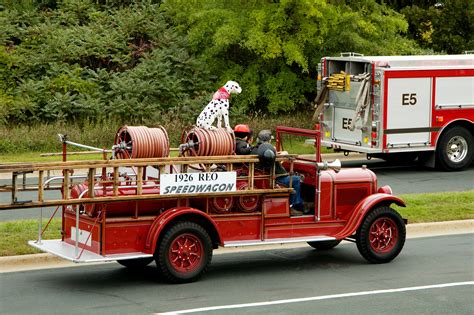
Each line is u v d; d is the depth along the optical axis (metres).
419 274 14.38
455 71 26.45
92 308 12.09
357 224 14.80
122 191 13.41
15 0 38.31
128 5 38.94
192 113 31.75
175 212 13.40
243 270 14.71
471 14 38.56
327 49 34.16
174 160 13.37
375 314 11.85
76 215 13.23
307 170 15.19
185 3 34.62
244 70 34.25
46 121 31.44
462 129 26.77
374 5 34.25
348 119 26.58
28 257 14.94
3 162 25.73
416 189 23.27
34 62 33.59
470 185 24.02
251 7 33.06
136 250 13.45
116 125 30.67
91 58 34.84
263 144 14.22
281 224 14.54
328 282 13.80
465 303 12.47
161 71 33.56
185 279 13.58
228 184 13.89
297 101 33.91
